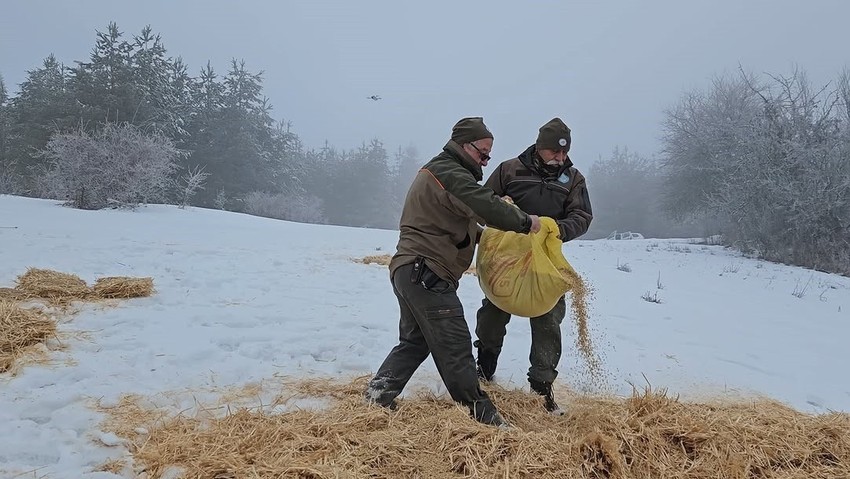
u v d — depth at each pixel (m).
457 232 3.54
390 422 3.31
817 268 16.23
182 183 39.22
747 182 18.55
